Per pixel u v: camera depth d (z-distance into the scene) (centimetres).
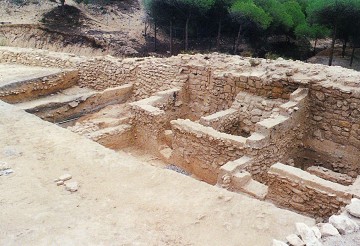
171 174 694
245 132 1241
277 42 3412
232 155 1023
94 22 4188
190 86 1480
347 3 2408
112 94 1591
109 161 737
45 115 1477
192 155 1134
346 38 2847
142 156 1300
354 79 1079
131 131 1370
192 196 629
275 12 2961
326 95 1098
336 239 491
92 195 630
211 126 1159
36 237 528
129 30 4044
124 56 3394
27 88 1566
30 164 718
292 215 580
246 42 3497
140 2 4819
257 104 1218
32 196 620
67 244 516
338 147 1102
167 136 1301
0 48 2050
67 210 589
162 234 543
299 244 483
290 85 1166
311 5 2884
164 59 1580
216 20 3188
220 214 585
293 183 831
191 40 3694
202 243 529
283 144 1077
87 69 1775
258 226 557
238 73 1314
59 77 1700
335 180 1041
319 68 1202
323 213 798
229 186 916
